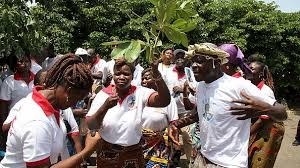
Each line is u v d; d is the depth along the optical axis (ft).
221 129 11.08
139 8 48.91
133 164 12.35
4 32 16.49
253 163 14.90
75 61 7.70
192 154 19.19
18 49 16.66
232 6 53.72
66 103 7.73
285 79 55.57
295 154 29.14
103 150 12.30
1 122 16.31
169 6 9.12
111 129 12.08
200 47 11.03
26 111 7.55
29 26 17.66
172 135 14.28
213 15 52.85
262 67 15.44
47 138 7.49
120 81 11.89
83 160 8.01
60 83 7.63
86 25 49.67
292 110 52.08
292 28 53.52
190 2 9.37
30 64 17.16
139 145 12.49
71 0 48.32
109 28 49.67
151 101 12.12
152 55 9.52
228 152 11.09
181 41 9.40
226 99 10.97
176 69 22.22
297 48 54.49
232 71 13.12
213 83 11.24
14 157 7.75
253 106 10.51
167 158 15.07
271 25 52.75
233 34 51.62
